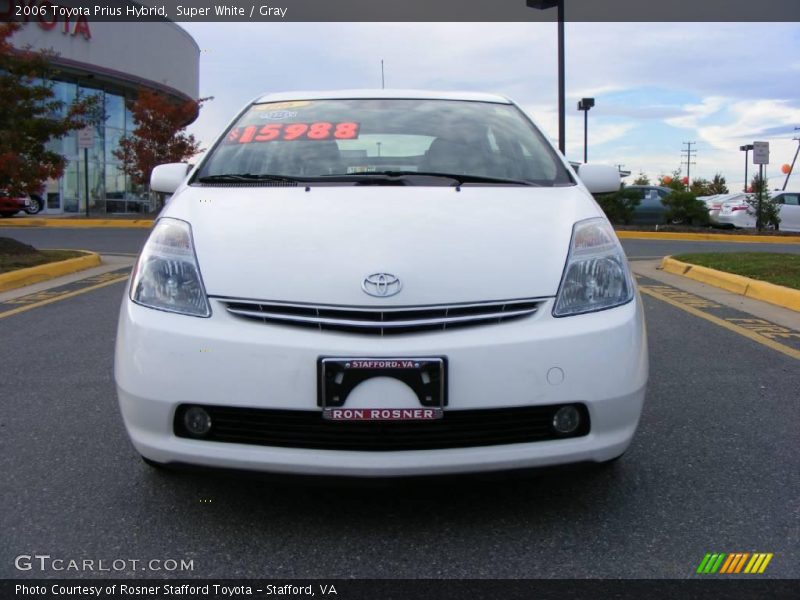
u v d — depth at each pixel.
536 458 2.48
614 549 2.54
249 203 3.01
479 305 2.55
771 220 21.52
